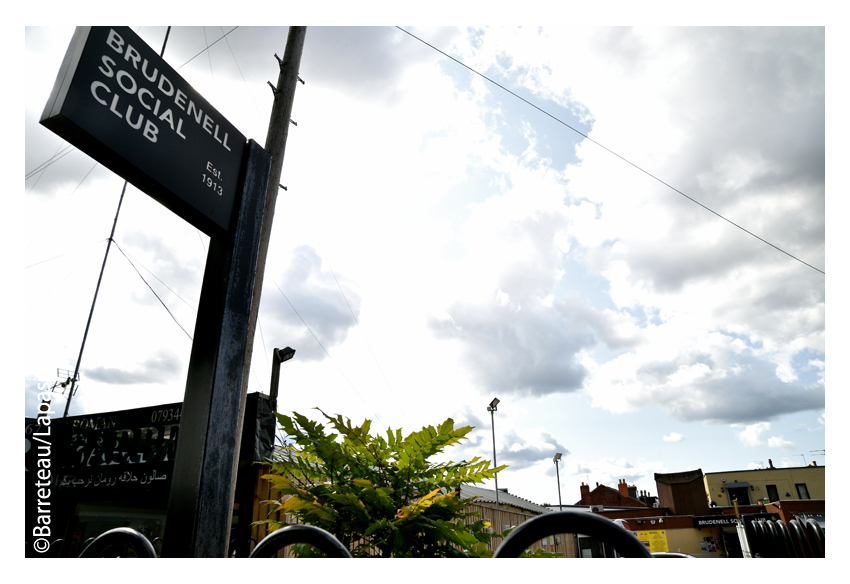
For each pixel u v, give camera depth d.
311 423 2.12
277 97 6.07
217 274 2.37
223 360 2.19
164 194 2.15
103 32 1.94
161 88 2.16
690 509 33.50
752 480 38.53
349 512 2.01
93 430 7.11
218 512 2.00
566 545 13.09
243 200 2.53
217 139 2.47
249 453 6.20
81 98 1.81
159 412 6.77
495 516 11.64
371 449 2.18
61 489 6.91
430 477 2.25
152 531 6.10
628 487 50.53
